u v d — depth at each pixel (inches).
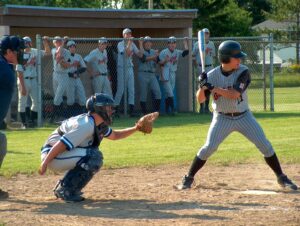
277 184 622.8
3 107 536.7
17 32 1430.9
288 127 1123.3
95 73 1280.8
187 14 1503.4
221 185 618.8
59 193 541.6
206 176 675.4
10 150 882.8
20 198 560.1
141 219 467.8
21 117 1195.9
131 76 1343.5
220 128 581.0
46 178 674.8
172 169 728.3
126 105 1349.7
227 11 3026.6
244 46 1704.0
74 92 1254.9
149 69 1365.7
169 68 1368.1
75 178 534.6
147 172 708.7
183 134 1044.5
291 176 676.1
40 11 1336.1
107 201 540.7
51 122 1268.5
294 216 475.5
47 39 1226.0
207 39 1362.0
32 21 1333.7
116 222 458.0
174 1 2915.8
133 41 1444.4
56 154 521.0
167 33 1561.3
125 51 1325.0
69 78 1243.2
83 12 1392.7
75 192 538.9
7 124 1215.6
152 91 1387.8
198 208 506.3
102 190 597.3
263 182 636.1
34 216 479.2
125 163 761.0
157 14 1470.2
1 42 536.7
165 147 899.4
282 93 2193.7
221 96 567.2
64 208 511.5
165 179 661.3
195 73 1462.8
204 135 1029.2
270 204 522.0
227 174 688.4
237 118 579.8
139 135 1037.2
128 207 513.7
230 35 3019.2
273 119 1257.4
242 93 567.2
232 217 472.1
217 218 468.4
